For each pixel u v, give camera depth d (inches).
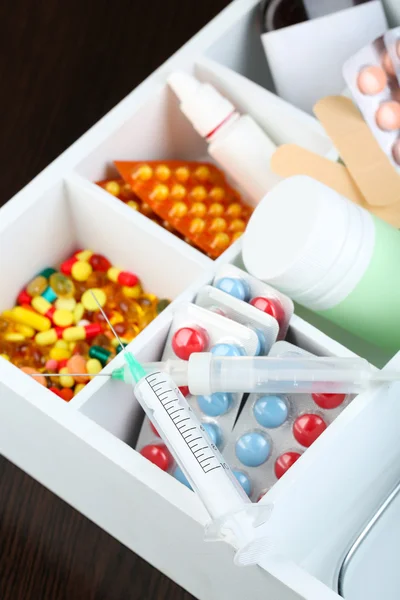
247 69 57.1
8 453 49.9
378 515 41.4
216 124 50.4
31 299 51.2
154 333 43.3
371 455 44.3
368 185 47.7
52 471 46.8
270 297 44.1
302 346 44.5
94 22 65.8
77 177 48.9
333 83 53.6
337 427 39.1
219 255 51.3
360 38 51.7
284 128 51.6
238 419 43.1
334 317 44.9
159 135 54.3
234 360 40.4
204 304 44.5
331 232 41.7
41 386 41.4
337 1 50.8
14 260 49.7
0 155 61.8
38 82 64.1
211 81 52.6
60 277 50.3
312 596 35.6
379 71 47.6
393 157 47.7
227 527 34.9
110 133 50.5
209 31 52.9
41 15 66.3
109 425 44.5
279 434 42.5
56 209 50.0
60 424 40.1
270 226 43.7
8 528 49.4
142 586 47.6
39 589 47.8
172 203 52.0
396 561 44.1
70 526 49.3
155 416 38.8
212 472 36.6
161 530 41.6
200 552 40.4
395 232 44.3
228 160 51.7
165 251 47.8
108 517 46.1
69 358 49.4
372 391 40.2
